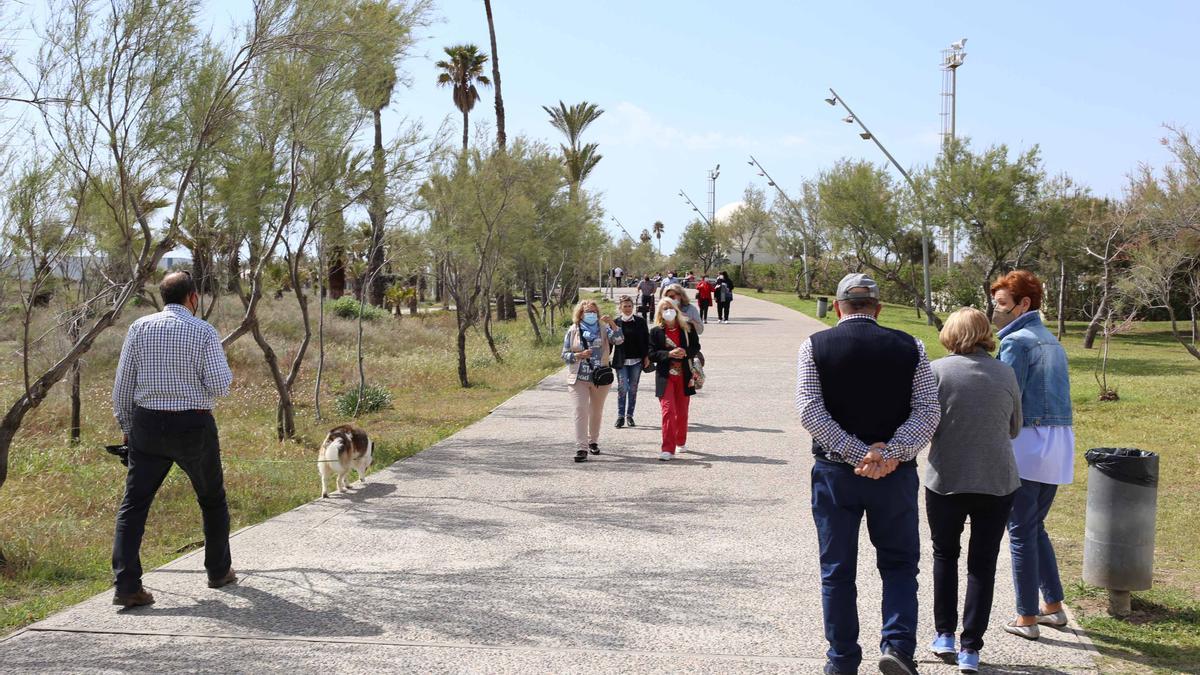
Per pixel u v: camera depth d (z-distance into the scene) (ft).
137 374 16.28
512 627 15.24
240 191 31.83
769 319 112.37
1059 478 14.38
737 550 19.95
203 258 37.19
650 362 31.09
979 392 13.14
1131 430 37.83
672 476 28.09
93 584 18.15
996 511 13.10
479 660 13.82
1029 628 14.51
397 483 27.45
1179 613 15.62
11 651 14.14
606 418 40.14
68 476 28.84
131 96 23.18
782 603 16.43
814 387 12.95
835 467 12.89
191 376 16.46
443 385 56.03
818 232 180.24
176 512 24.71
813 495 13.26
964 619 13.21
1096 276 97.81
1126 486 15.21
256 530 21.94
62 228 24.64
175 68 24.04
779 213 211.41
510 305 124.77
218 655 13.98
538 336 86.07
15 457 31.17
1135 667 13.38
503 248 71.26
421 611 16.05
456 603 16.48
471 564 18.99
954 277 125.08
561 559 19.33
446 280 61.00
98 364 51.55
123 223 24.56
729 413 41.14
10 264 24.56
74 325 34.06
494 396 50.85
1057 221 84.33
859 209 96.17
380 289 126.11
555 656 13.97
